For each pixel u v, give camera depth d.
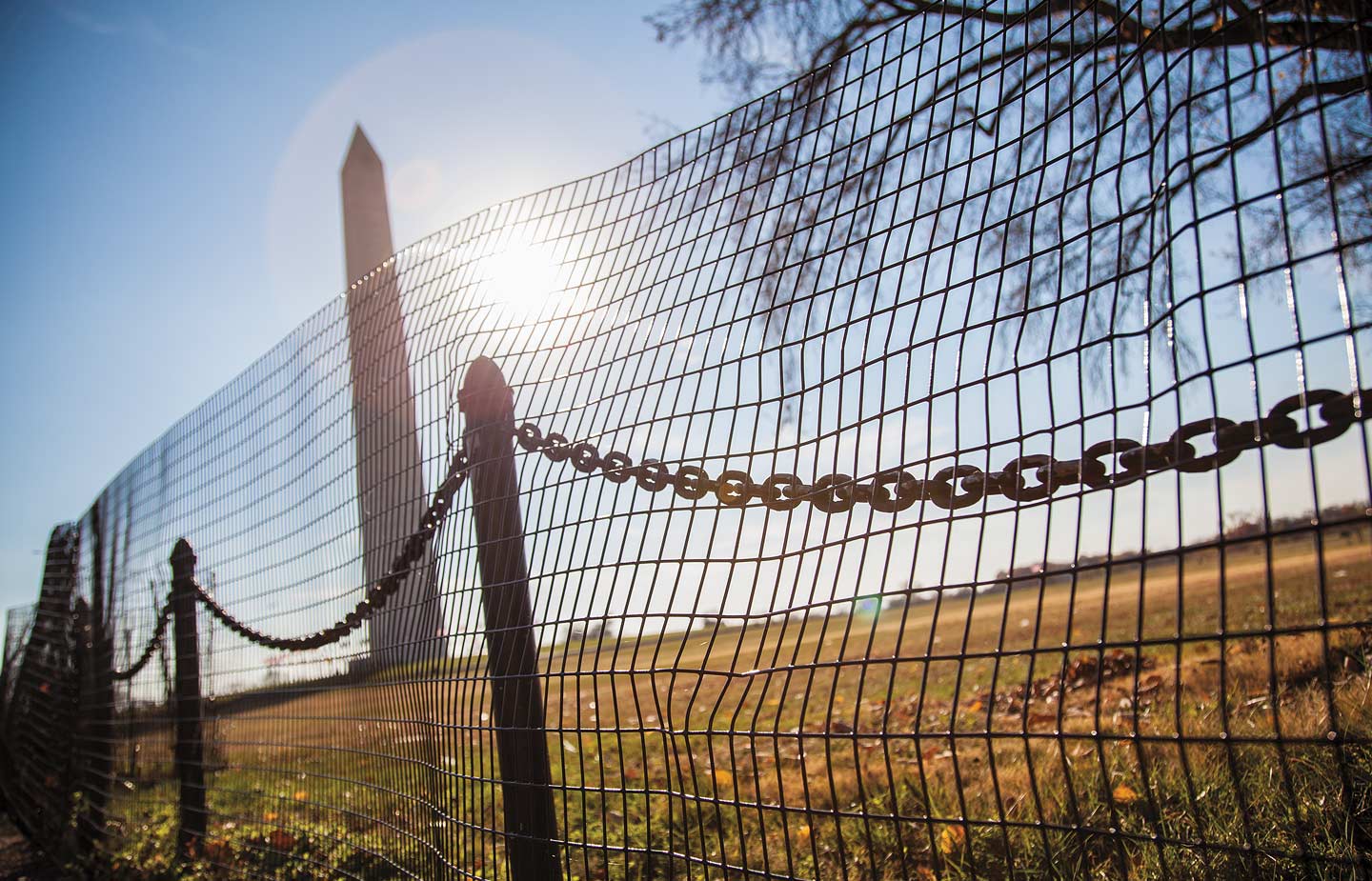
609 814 3.97
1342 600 5.82
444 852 2.65
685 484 2.12
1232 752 1.16
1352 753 2.57
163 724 4.97
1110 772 3.16
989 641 8.61
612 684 2.03
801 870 3.03
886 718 1.44
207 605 4.59
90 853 5.59
